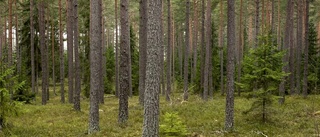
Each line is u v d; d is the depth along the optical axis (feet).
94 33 40.40
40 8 88.69
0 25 130.21
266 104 45.24
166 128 34.24
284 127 42.42
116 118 52.13
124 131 40.75
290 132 39.99
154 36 29.25
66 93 125.80
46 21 104.27
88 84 104.58
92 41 40.47
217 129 41.68
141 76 66.59
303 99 72.18
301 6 82.33
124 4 44.50
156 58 29.37
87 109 68.59
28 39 105.19
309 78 90.53
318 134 37.14
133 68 123.13
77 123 48.98
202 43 96.17
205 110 56.24
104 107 71.41
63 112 60.95
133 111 57.06
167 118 35.14
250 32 147.23
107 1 125.08
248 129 41.52
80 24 118.32
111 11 134.72
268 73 42.80
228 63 40.45
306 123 44.32
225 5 120.06
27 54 107.24
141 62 66.74
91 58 40.70
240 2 112.78
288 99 72.74
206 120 47.80
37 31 104.68
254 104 44.80
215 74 112.16
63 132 42.16
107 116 54.80
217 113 53.11
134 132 40.16
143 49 66.59
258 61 43.32
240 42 108.88
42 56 80.33
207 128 42.34
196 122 46.19
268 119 45.68
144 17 66.90
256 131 40.32
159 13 29.35
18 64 92.99
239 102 70.28
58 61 136.46
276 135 38.52
